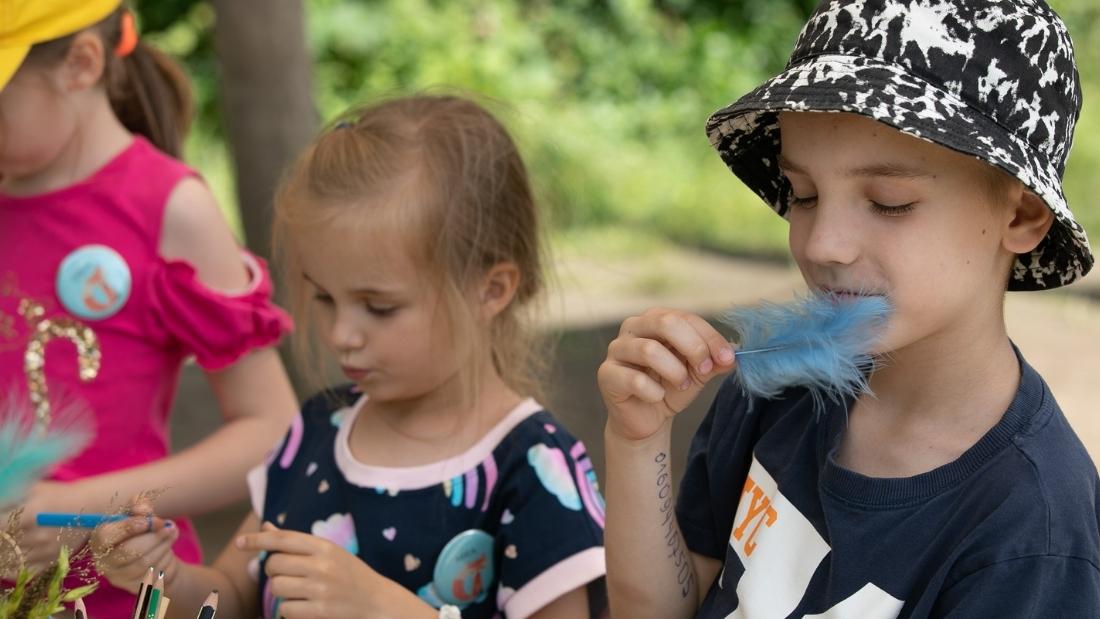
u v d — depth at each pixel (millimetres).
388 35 11219
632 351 1521
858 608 1425
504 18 11805
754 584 1537
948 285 1366
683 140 11688
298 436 2178
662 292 8273
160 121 2609
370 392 1945
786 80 1417
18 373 2314
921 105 1320
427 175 1925
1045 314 7473
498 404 2008
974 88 1353
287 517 2062
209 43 10688
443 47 11375
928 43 1364
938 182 1347
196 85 10438
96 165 2365
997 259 1432
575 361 6344
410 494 1947
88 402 2320
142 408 2393
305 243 1917
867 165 1351
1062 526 1332
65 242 2334
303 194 1956
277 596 1713
